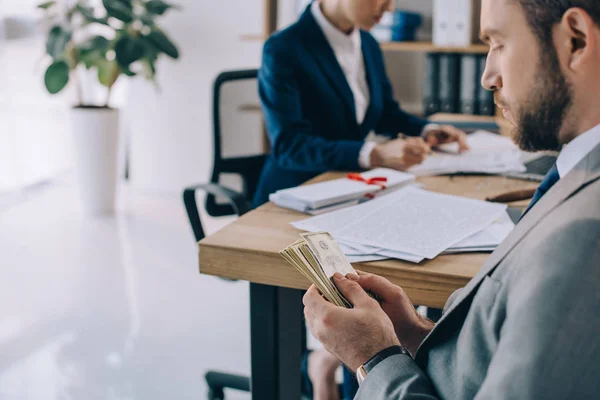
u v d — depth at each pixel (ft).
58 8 14.49
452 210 4.50
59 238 12.28
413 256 3.80
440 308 3.71
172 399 7.34
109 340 8.60
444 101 11.76
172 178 15.06
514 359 2.01
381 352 2.71
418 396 2.44
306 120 6.95
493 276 2.32
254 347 4.48
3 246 11.85
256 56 14.10
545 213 2.22
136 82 14.84
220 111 7.67
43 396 7.35
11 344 8.45
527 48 2.26
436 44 11.55
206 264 4.16
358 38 7.45
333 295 2.95
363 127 7.43
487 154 6.31
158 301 9.73
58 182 15.94
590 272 1.96
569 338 1.95
